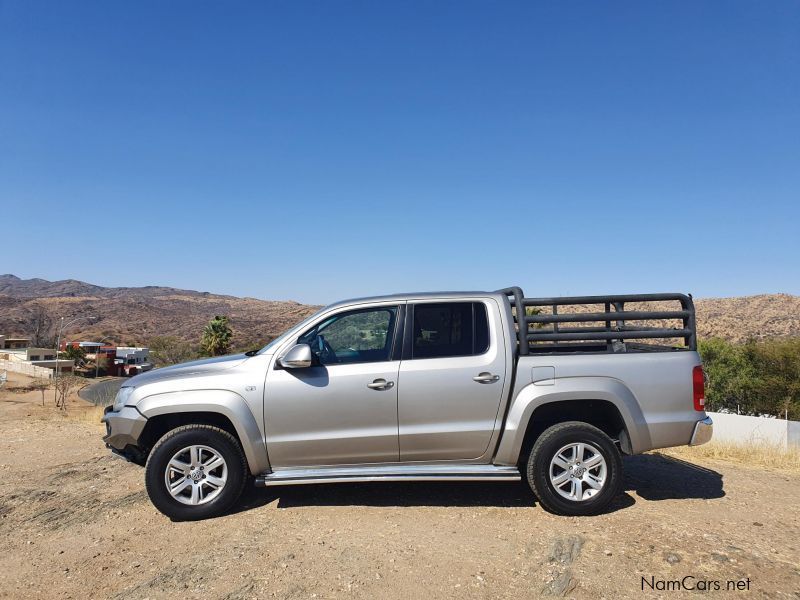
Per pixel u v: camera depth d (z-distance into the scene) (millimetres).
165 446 5074
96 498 5895
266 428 5125
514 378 5207
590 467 5082
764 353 34719
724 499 5605
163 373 5434
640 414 5168
